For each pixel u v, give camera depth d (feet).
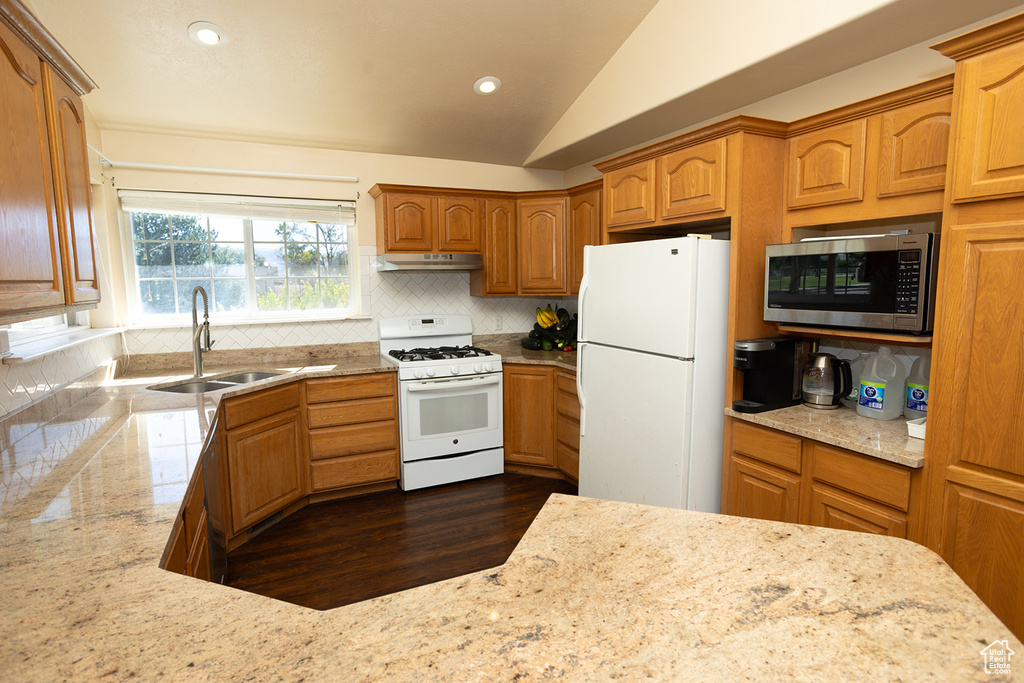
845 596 2.93
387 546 9.05
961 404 5.31
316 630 2.66
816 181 7.28
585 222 12.07
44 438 6.05
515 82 10.50
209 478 6.36
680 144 8.23
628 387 8.63
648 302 8.18
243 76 9.45
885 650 2.48
